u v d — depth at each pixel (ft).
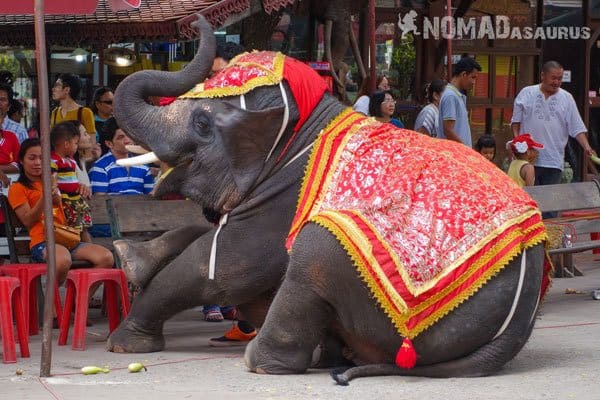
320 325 24.18
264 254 25.62
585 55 59.82
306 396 22.27
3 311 25.85
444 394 22.35
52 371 24.94
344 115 25.63
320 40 49.26
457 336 23.32
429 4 54.85
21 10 29.96
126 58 44.73
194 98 26.13
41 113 23.47
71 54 45.01
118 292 30.27
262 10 39.81
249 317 27.20
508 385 23.24
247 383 23.62
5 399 22.02
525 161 39.83
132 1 28.71
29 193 30.86
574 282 39.86
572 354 26.89
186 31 33.55
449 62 46.78
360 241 22.97
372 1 43.80
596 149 61.52
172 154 26.02
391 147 24.38
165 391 22.84
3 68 45.42
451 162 24.06
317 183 24.50
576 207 36.50
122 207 30.63
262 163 25.55
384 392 22.52
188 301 26.68
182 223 31.12
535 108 43.57
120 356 26.91
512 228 23.35
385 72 54.54
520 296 23.50
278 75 25.50
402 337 23.30
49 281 24.00
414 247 23.04
